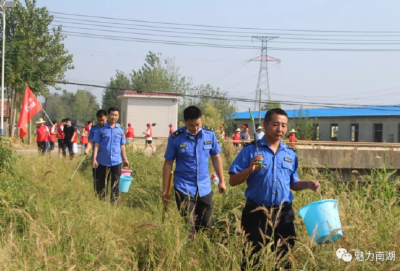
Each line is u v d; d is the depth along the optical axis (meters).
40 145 18.27
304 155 13.05
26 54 27.98
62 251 4.62
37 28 30.03
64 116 104.25
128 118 36.72
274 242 4.46
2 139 8.22
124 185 8.41
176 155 5.68
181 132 5.66
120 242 4.87
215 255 4.45
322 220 4.37
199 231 5.26
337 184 7.98
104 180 8.36
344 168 13.23
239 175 4.44
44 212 5.76
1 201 5.79
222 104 49.84
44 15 30.12
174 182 5.66
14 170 8.38
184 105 54.72
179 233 4.77
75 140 16.88
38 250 4.29
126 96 36.44
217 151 5.78
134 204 8.25
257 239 4.48
